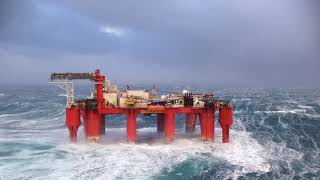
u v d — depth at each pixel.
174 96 53.31
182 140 50.00
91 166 37.38
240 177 35.38
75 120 47.34
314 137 54.03
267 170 37.44
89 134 47.34
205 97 52.56
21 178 33.34
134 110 47.38
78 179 33.31
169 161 39.88
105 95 49.28
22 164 37.81
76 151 43.53
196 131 57.31
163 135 54.28
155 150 44.47
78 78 49.62
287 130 60.06
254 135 55.25
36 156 41.00
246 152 44.31
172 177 34.94
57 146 45.91
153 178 34.38
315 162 40.59
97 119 47.50
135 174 35.22
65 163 38.38
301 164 39.72
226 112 48.38
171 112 47.72
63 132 56.88
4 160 39.22
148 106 47.66
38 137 52.09
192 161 40.06
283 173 36.62
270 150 45.59
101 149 44.59
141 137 52.72
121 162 38.97
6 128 61.47
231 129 60.69
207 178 35.00
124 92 51.72
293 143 49.84
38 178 33.38
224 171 36.97
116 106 48.81
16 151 43.25
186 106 49.03
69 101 49.34
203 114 48.62
